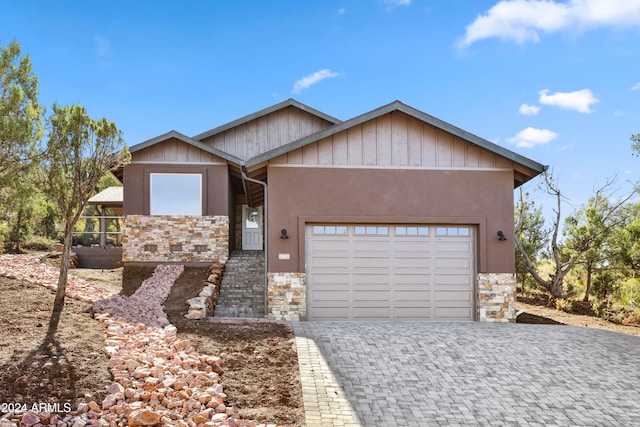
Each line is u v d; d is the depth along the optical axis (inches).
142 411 209.8
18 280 419.2
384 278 485.7
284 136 730.8
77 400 218.4
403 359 319.9
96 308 368.5
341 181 482.9
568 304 653.3
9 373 231.3
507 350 344.5
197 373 263.4
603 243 684.7
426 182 488.4
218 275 581.3
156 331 340.2
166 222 639.1
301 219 477.1
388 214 483.5
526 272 756.0
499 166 495.2
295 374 285.4
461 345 352.2
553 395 275.7
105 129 366.6
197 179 649.0
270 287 471.8
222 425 215.5
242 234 796.0
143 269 623.5
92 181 364.5
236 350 316.5
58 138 352.5
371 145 488.1
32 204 392.8
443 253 490.9
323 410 245.0
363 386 277.1
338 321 458.3
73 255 684.7
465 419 245.1
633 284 604.7
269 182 478.9
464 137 482.6
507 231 490.6
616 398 274.2
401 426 235.0
